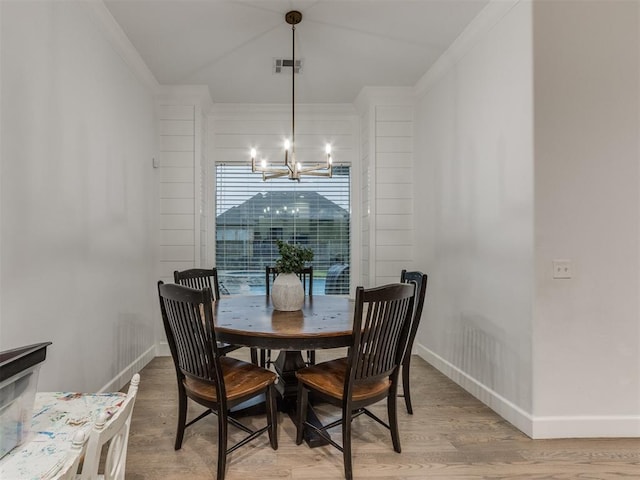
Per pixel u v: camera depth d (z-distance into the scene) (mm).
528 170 2123
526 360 2150
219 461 1696
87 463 813
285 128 4164
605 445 2031
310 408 2398
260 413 2395
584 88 2098
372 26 2672
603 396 2109
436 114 3312
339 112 4168
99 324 2461
